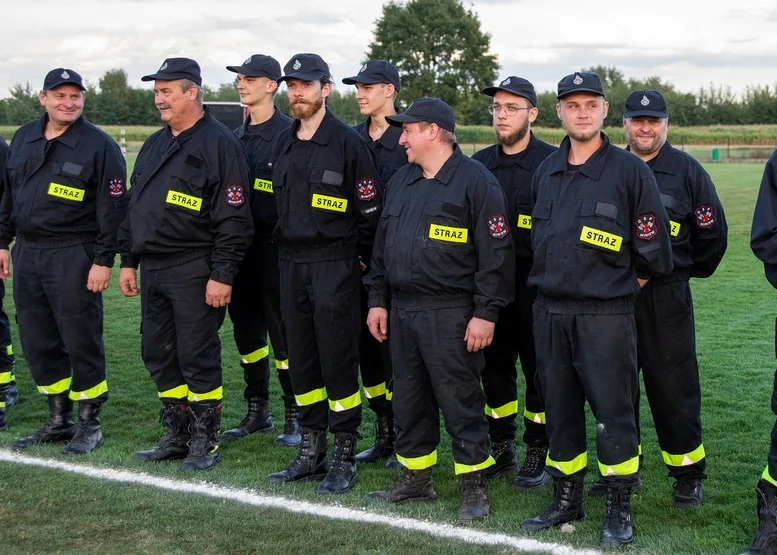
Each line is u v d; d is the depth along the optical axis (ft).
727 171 104.06
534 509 14.60
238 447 18.29
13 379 21.24
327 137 15.56
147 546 12.83
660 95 14.60
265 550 12.66
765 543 12.40
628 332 13.01
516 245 15.61
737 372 23.30
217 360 17.01
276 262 18.06
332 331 15.56
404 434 14.74
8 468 16.29
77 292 17.46
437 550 12.64
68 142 17.40
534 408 15.96
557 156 13.55
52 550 12.70
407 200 14.33
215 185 16.28
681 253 14.42
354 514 14.24
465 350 14.11
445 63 208.95
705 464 16.37
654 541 13.00
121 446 17.92
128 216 16.69
